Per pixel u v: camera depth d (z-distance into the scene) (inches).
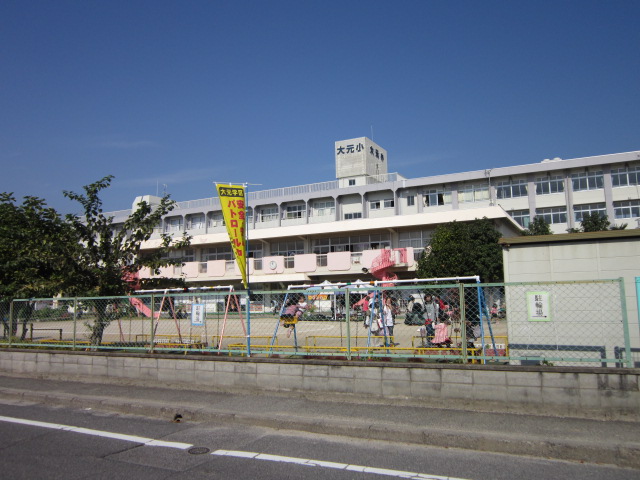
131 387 387.9
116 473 208.7
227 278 1604.3
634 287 335.0
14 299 486.6
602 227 1427.2
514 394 281.7
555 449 223.8
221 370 362.0
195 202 2059.5
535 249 363.6
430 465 215.2
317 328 429.7
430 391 300.2
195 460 225.5
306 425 272.4
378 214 1823.3
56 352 437.7
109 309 450.3
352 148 2263.8
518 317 348.8
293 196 1924.2
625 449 214.7
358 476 202.1
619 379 263.7
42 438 264.7
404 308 410.3
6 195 529.3
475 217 1348.4
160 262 494.3
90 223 500.1
